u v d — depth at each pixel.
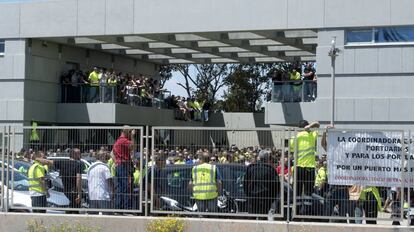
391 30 42.69
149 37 48.28
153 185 20.11
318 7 43.62
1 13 50.62
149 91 56.72
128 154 20.47
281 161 19.30
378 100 42.69
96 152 20.89
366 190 18.95
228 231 19.05
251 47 53.06
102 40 50.62
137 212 20.27
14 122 50.09
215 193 19.70
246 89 95.88
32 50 50.72
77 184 20.89
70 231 19.62
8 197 21.30
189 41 50.34
